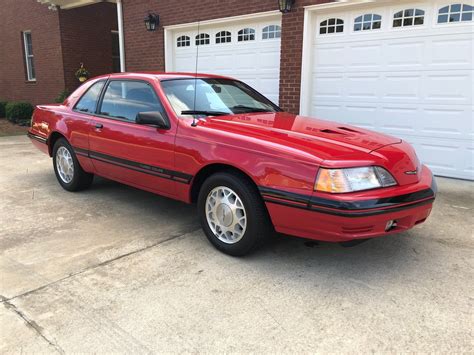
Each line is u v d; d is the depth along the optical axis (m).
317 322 2.67
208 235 3.75
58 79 13.65
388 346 2.43
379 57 6.90
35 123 6.00
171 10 9.62
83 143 5.00
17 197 5.29
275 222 3.26
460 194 5.58
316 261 3.54
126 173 4.50
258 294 3.00
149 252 3.68
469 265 3.49
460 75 6.21
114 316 2.71
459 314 2.76
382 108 7.02
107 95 4.85
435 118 6.52
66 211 4.77
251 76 8.72
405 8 6.53
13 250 3.69
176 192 4.00
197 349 2.40
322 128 3.82
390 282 3.19
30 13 14.12
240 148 3.39
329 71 7.49
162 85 4.27
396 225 3.18
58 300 2.90
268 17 8.13
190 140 3.73
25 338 2.49
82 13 13.59
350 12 7.07
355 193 2.96
